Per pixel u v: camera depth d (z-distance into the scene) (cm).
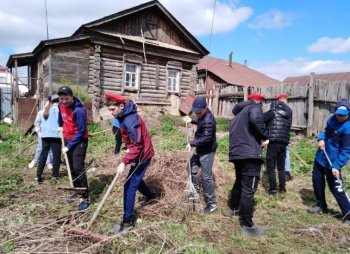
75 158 493
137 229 403
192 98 1897
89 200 497
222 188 610
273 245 407
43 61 1678
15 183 612
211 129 480
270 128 592
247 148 430
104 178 637
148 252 360
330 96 1061
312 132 1123
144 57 1816
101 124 1475
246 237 426
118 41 1697
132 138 408
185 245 372
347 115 468
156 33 1872
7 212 470
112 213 473
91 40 1598
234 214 495
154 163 616
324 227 457
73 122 525
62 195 549
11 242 367
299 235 436
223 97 1636
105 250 368
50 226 417
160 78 1888
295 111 1203
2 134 1342
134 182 428
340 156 475
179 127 1520
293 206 552
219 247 394
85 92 1584
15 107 1638
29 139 1198
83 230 402
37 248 356
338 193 484
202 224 452
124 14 1695
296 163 840
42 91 1700
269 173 601
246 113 440
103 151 946
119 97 412
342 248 406
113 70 1709
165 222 443
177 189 547
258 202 556
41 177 632
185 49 1989
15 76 1664
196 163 530
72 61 1571
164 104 1891
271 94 1309
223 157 884
